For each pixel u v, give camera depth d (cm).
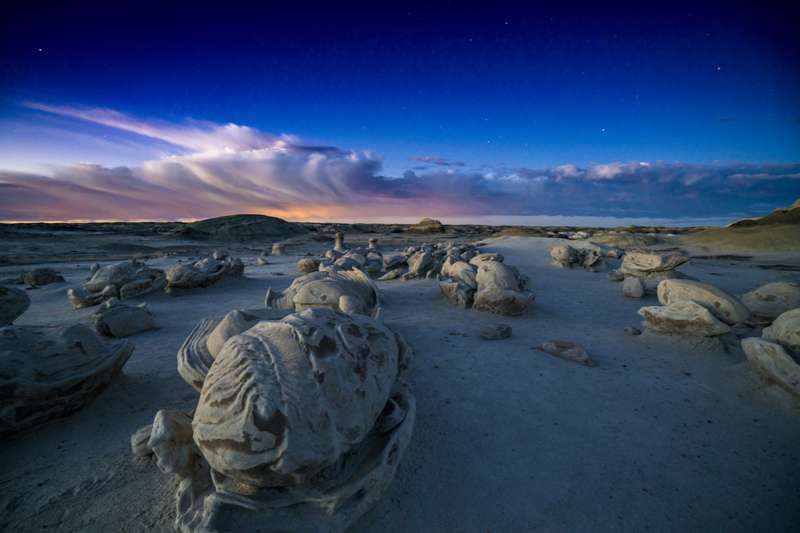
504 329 548
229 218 4281
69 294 812
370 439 243
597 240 2253
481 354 479
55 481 258
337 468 217
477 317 669
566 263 1362
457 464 274
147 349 520
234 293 971
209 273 996
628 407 355
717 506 240
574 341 533
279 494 204
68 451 292
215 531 188
